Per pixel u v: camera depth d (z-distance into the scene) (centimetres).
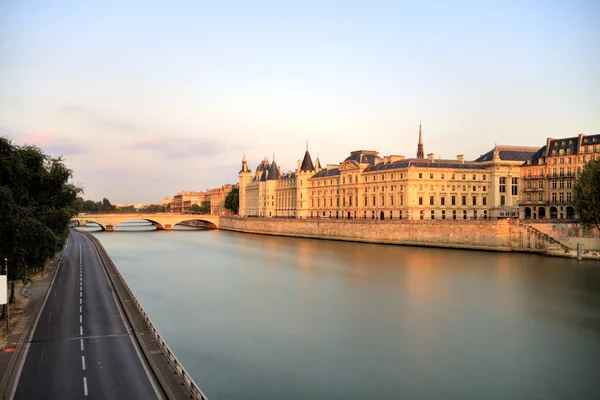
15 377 4209
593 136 15700
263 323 6894
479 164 19400
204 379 4909
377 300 8294
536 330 6544
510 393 4659
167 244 18938
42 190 7356
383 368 5234
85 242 17562
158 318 7156
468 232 15125
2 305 6531
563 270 11044
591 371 5162
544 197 16750
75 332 5519
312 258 13975
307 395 4581
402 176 18425
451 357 5562
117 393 3897
